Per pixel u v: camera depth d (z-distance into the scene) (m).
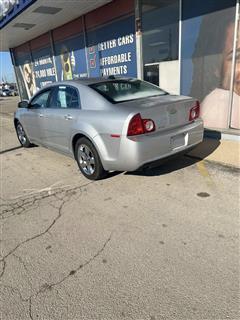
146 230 2.99
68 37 11.10
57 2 8.09
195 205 3.40
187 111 3.97
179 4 6.51
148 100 3.88
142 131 3.48
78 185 4.25
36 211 3.60
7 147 7.05
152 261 2.52
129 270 2.44
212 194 3.63
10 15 9.72
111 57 9.27
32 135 5.99
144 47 8.00
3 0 9.93
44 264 2.61
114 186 4.08
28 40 14.50
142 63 8.21
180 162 4.79
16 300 2.22
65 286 2.32
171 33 7.04
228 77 5.96
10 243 2.97
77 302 2.15
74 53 11.10
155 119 3.57
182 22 6.57
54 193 4.07
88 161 4.29
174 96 4.19
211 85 6.36
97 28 9.41
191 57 6.64
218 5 5.73
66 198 3.87
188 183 3.99
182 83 7.06
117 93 4.12
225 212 3.20
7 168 5.39
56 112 4.74
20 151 6.55
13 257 2.74
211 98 6.45
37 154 6.16
